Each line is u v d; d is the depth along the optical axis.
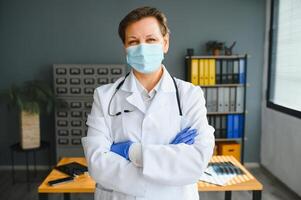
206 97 3.64
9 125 3.89
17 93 3.26
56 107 3.56
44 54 3.83
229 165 2.06
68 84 3.61
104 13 3.77
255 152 4.02
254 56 3.90
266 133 3.86
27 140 3.32
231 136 3.74
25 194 3.13
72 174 1.94
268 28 3.79
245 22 3.84
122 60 3.84
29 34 3.79
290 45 3.35
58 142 3.67
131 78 1.12
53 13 3.76
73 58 3.84
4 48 3.81
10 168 3.94
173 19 3.81
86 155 1.05
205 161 0.98
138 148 0.99
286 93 3.44
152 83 1.12
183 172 0.97
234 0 3.80
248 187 1.76
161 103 1.08
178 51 3.86
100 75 3.59
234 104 3.66
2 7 3.73
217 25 3.83
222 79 3.60
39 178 3.60
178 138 1.04
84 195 3.05
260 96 3.98
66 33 3.79
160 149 0.97
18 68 3.84
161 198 1.03
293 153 3.19
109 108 1.10
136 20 1.01
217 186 1.75
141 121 1.07
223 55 3.58
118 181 0.99
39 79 3.85
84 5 3.75
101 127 1.08
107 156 1.01
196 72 3.56
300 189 3.06
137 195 1.00
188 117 1.08
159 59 1.06
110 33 3.79
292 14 3.29
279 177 3.51
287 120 3.32
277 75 3.66
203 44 3.85
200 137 1.02
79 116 3.64
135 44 1.04
